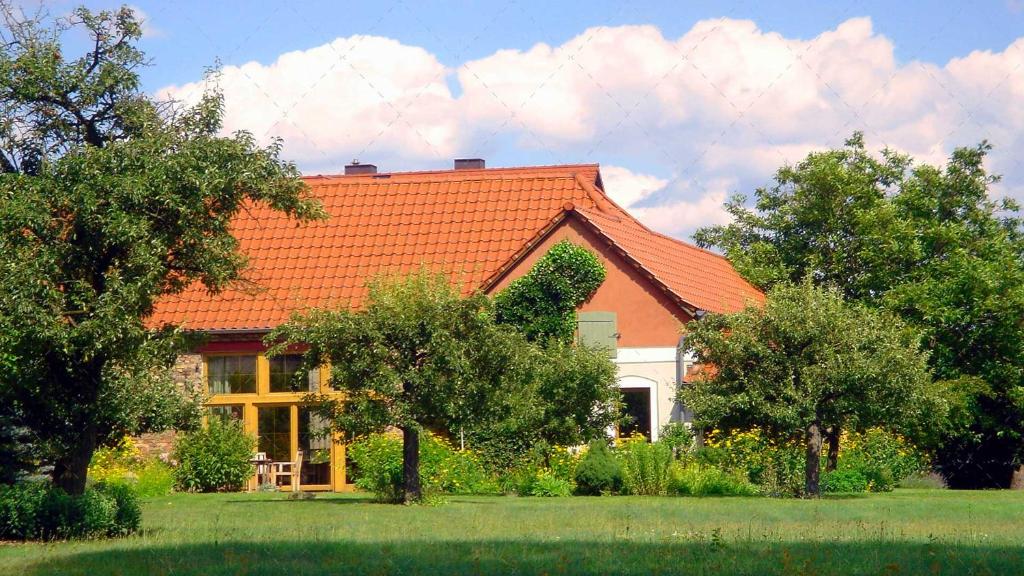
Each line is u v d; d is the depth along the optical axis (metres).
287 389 34.53
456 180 39.31
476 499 26.39
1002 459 38.44
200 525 19.75
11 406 20.72
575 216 34.41
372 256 37.00
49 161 19.27
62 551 16.08
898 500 25.47
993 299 36.66
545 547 15.55
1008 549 15.05
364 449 29.50
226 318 35.09
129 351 18.91
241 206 20.69
